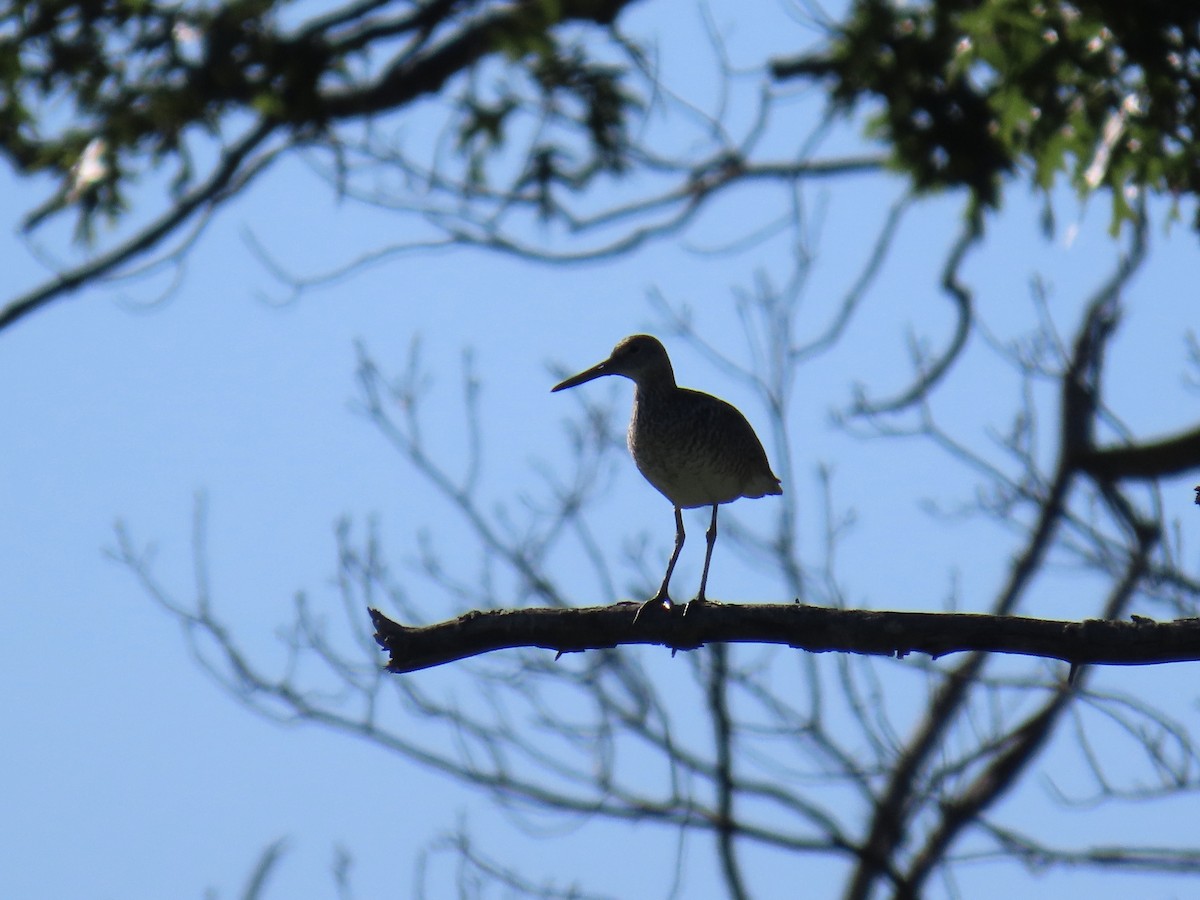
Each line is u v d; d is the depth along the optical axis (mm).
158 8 11719
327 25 12266
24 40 11648
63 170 12109
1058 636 8461
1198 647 8344
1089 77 10609
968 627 8562
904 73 11336
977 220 11883
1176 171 10680
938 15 11133
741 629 8812
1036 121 10766
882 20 11250
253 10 11492
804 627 8766
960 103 11438
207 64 11758
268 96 12062
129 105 11656
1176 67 10320
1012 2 10352
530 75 12516
